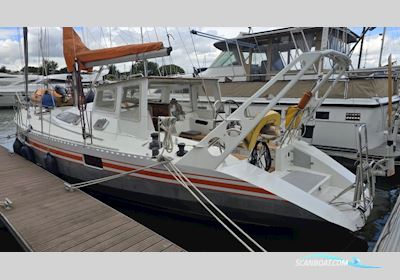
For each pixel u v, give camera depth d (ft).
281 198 9.35
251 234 10.82
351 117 19.89
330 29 21.67
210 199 10.48
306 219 9.46
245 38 24.82
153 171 11.48
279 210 9.51
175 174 10.87
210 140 10.46
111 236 9.22
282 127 14.57
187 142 12.24
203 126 15.58
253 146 11.08
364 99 19.58
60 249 8.51
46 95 19.92
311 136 20.36
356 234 10.52
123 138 13.37
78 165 14.19
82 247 8.62
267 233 10.70
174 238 11.87
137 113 13.01
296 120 12.12
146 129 12.80
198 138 14.44
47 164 15.48
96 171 13.41
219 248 11.29
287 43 23.61
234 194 10.00
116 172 12.59
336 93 20.93
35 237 9.11
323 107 21.01
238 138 9.74
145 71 13.84
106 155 12.64
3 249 11.13
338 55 9.98
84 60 12.66
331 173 12.12
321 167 12.37
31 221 10.10
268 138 12.01
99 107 15.17
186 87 15.75
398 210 12.06
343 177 11.82
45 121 18.63
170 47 11.50
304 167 12.80
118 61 12.32
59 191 12.77
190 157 10.42
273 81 9.54
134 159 11.76
